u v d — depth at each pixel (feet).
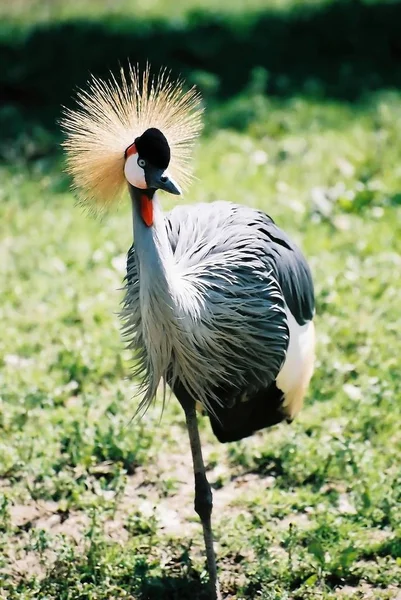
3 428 32.96
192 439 25.09
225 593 25.55
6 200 52.54
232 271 25.16
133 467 31.19
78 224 48.57
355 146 55.77
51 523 28.73
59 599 25.48
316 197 47.62
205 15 80.69
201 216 27.02
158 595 25.45
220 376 24.88
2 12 90.89
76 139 24.35
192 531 28.07
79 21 80.38
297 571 25.75
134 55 72.18
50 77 70.28
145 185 22.31
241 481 30.40
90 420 33.04
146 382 24.86
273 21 77.71
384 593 25.09
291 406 28.48
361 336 36.99
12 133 61.98
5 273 43.91
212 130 60.18
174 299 22.54
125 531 28.22
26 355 37.63
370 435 31.63
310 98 64.75
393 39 74.74
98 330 38.47
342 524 27.37
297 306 27.89
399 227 45.01
